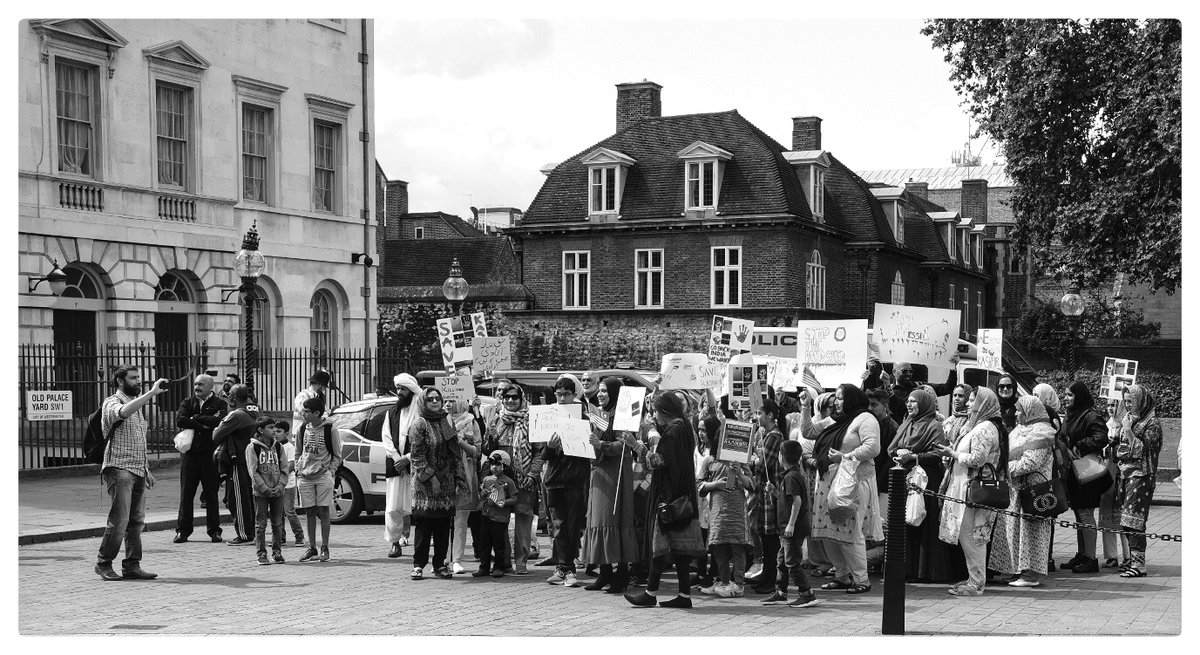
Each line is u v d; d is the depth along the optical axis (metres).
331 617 11.00
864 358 16.14
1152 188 30.91
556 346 49.44
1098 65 31.78
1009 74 33.06
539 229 50.25
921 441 12.80
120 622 10.84
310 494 14.43
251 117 32.03
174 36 29.33
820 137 55.56
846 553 12.18
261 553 14.28
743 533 11.97
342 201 34.75
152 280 28.53
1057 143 32.81
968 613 11.06
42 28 25.89
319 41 33.81
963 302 65.44
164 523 18.08
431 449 13.05
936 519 12.88
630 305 49.09
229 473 16.19
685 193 48.22
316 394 14.55
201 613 11.23
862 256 52.84
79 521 17.42
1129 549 13.51
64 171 26.84
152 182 28.70
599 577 12.45
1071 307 29.83
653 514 11.48
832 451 12.16
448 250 59.34
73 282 27.19
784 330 26.27
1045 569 12.47
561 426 12.19
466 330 17.42
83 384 26.25
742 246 47.12
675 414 11.43
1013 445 12.59
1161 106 29.31
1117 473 14.16
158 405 25.72
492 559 13.98
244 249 21.44
